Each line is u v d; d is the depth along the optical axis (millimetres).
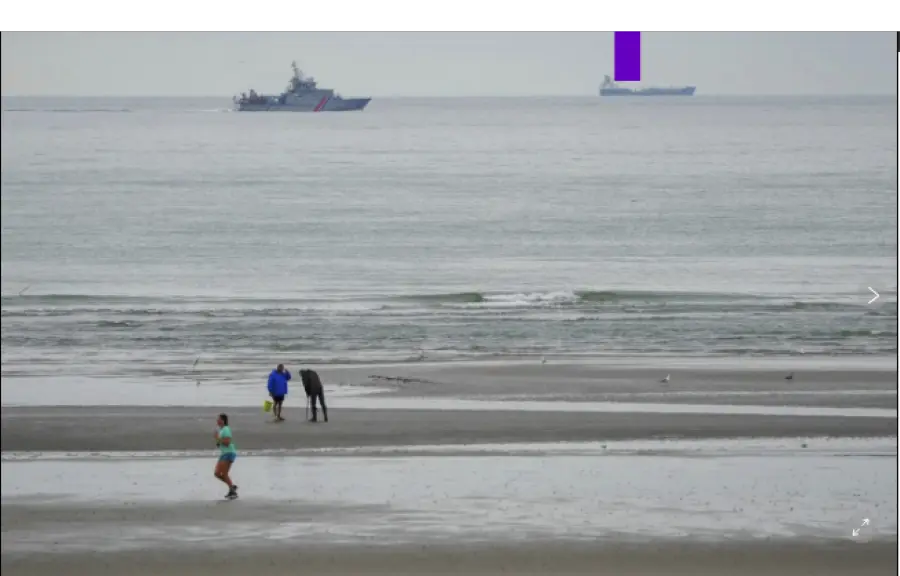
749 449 68750
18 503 58125
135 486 61188
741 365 95375
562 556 51062
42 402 82125
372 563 50312
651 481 62031
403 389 86500
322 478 62469
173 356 100812
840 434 72312
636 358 98438
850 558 50938
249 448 69500
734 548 52000
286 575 49094
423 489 60500
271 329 112812
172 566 49906
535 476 62906
